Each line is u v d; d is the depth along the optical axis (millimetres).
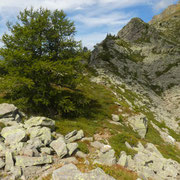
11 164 8312
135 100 37594
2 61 17859
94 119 22359
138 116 26094
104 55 55750
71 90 28922
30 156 9195
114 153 12164
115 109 27406
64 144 10984
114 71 49906
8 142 10328
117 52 61750
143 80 52469
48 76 18828
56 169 8234
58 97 20234
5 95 20891
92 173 7973
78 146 12484
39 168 8781
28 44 18859
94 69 47656
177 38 89875
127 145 16000
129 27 87188
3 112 14180
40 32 19953
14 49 18094
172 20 125188
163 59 63250
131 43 77125
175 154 20469
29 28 19125
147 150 15516
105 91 35031
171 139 26359
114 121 23922
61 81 20969
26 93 19156
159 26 113438
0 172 7836
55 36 20203
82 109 23188
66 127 16469
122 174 9578
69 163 9742
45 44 20312
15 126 12602
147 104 39094
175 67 58375
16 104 18000
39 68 17344
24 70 17391
